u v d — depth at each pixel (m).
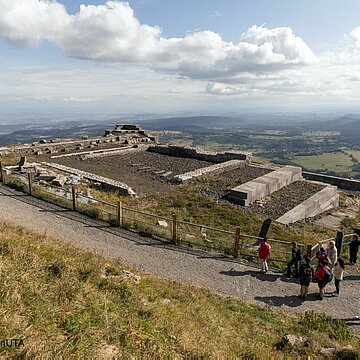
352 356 8.06
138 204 20.92
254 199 23.67
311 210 23.38
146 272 12.66
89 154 34.62
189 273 13.58
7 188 21.30
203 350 6.75
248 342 8.38
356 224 22.09
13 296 6.34
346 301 12.44
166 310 8.47
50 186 21.47
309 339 8.97
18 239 10.16
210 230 18.02
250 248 16.02
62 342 5.52
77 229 16.38
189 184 26.06
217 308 10.55
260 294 12.61
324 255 12.71
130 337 6.29
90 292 7.68
